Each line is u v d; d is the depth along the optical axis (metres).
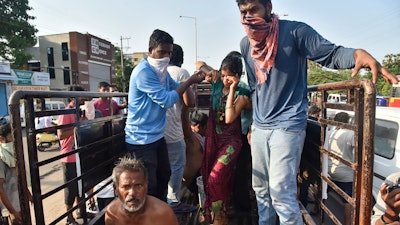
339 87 1.64
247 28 1.92
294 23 1.91
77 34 38.91
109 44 47.62
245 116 2.62
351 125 1.50
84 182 2.09
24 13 28.52
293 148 1.96
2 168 3.54
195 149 3.62
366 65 1.48
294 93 1.98
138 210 1.85
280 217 2.00
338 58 1.66
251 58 2.25
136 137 2.55
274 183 1.99
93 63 43.06
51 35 39.09
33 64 40.28
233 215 2.83
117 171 1.87
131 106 2.57
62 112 1.91
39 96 1.69
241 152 2.81
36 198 1.65
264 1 1.86
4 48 28.41
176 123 3.13
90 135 2.21
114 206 1.98
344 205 1.80
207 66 2.86
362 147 1.43
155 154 2.61
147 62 2.52
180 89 2.59
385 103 10.01
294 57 1.92
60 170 7.93
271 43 1.91
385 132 4.20
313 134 2.16
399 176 1.81
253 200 2.75
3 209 3.85
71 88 4.80
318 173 2.03
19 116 1.55
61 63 39.22
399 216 1.83
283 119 1.97
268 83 2.02
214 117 2.66
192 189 3.70
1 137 3.63
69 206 4.03
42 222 1.68
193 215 2.99
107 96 2.69
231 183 2.60
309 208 2.71
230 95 2.44
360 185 1.45
